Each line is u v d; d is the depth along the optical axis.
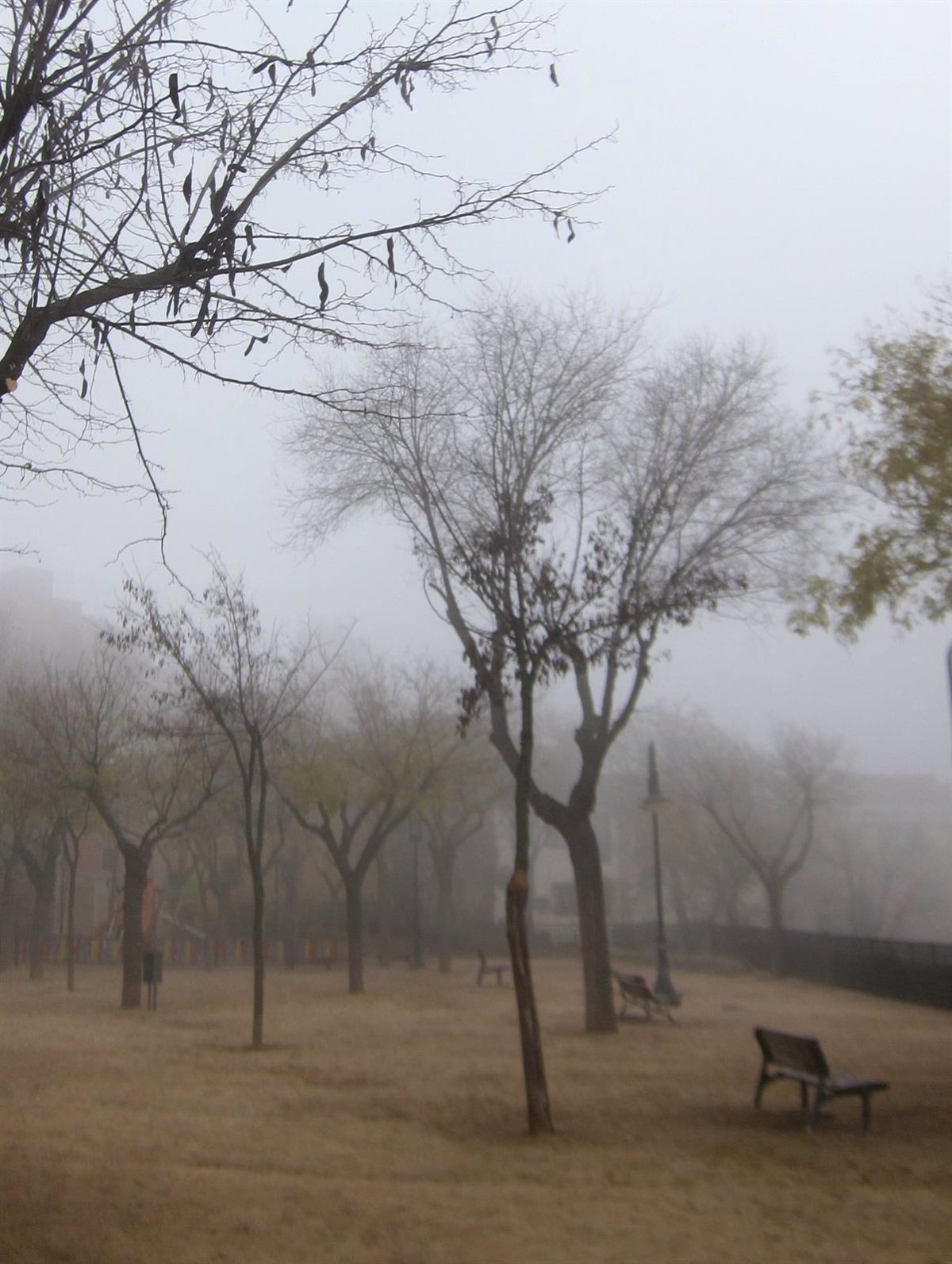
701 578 17.77
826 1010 27.92
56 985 35.69
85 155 7.70
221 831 52.75
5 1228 7.60
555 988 34.69
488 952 57.94
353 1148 10.62
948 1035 21.78
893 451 14.80
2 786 34.00
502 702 14.16
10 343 7.59
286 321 7.99
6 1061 16.22
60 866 56.28
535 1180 9.45
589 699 21.97
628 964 50.75
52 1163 9.54
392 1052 18.19
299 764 33.59
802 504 20.69
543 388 17.80
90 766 28.81
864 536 15.44
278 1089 14.18
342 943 56.16
